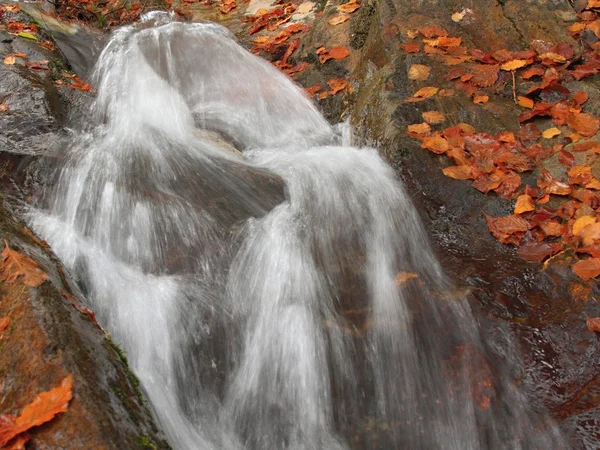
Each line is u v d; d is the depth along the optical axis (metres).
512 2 5.11
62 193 3.71
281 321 3.04
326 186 3.83
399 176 3.97
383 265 3.37
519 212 3.67
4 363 2.12
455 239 3.63
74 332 2.22
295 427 2.76
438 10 5.14
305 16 6.61
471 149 4.11
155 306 3.04
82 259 3.29
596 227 3.42
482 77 4.58
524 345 2.97
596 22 4.86
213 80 5.35
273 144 4.74
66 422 1.89
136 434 1.98
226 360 2.95
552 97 4.42
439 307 3.10
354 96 5.11
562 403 2.76
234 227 3.49
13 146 3.91
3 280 2.40
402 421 2.76
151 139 4.21
